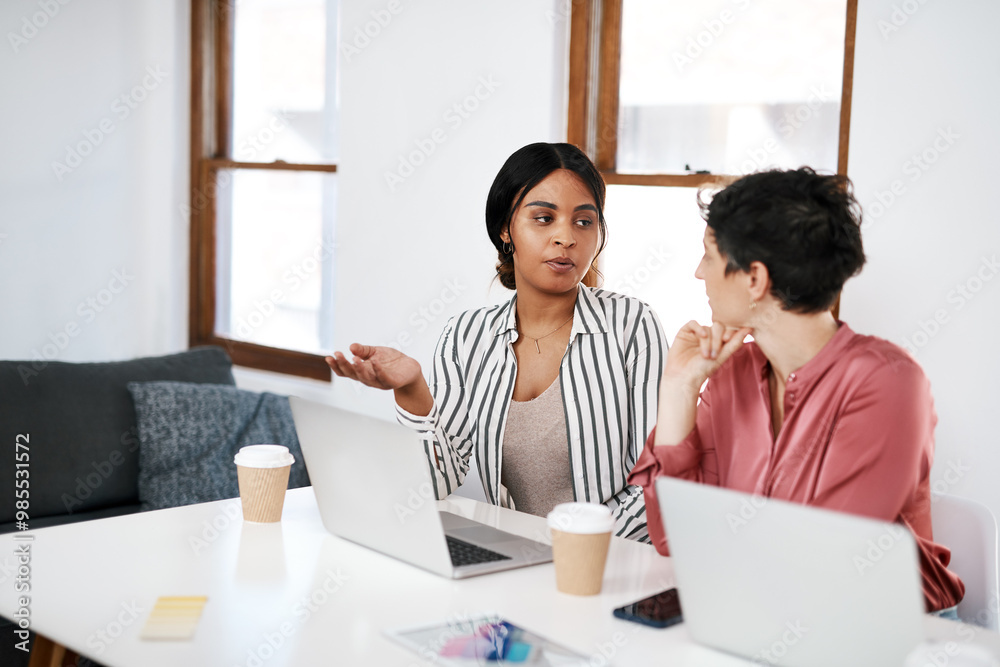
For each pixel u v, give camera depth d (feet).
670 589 4.02
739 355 4.59
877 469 3.91
